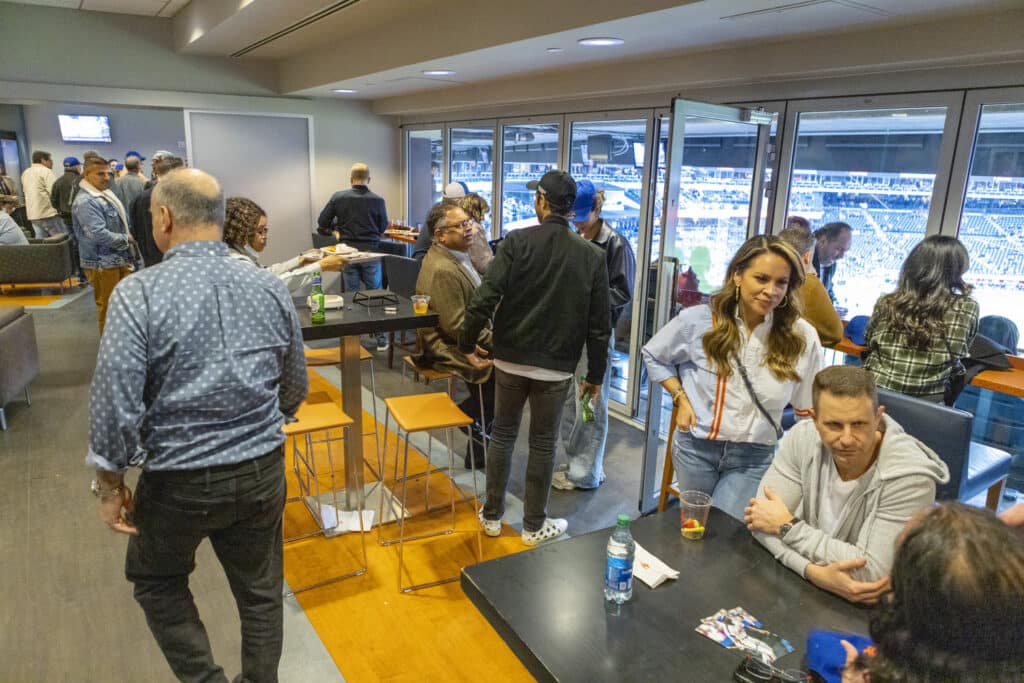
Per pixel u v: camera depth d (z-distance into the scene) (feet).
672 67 12.82
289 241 25.25
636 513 10.75
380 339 19.76
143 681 6.88
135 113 37.09
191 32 19.74
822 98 11.16
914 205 10.51
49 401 14.58
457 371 10.42
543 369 8.66
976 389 11.21
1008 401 10.90
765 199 12.35
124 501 5.53
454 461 12.45
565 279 8.32
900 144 10.51
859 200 11.19
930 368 8.45
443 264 10.16
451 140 23.07
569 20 10.04
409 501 10.87
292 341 6.02
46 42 20.88
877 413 4.76
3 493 10.61
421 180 25.79
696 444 7.18
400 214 26.81
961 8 8.21
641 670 3.97
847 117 11.09
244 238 8.82
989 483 8.59
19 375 13.46
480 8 12.10
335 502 10.04
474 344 9.15
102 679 6.89
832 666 3.80
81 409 14.17
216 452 5.38
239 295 5.44
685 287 12.26
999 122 9.37
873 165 10.89
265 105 23.80
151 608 5.85
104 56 21.62
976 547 2.35
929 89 9.87
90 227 15.98
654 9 8.64
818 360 6.81
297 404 6.43
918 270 8.36
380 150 26.05
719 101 12.82
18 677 6.87
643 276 14.65
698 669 3.99
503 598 4.64
